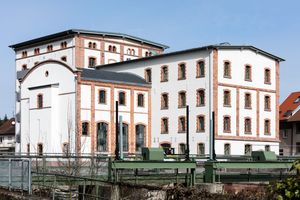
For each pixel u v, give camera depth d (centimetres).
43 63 5466
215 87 5194
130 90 5562
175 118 5512
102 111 5294
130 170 3058
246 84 5509
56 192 2344
